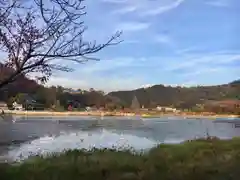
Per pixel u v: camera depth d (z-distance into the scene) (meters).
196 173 10.34
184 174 10.23
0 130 62.97
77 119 143.88
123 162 12.73
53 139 43.81
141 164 12.30
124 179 9.68
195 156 15.39
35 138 45.81
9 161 18.17
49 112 145.00
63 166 11.89
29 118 131.00
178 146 20.59
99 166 11.71
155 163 12.64
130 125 102.56
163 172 10.65
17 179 9.73
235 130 79.38
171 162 13.27
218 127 96.06
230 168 11.09
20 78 6.36
